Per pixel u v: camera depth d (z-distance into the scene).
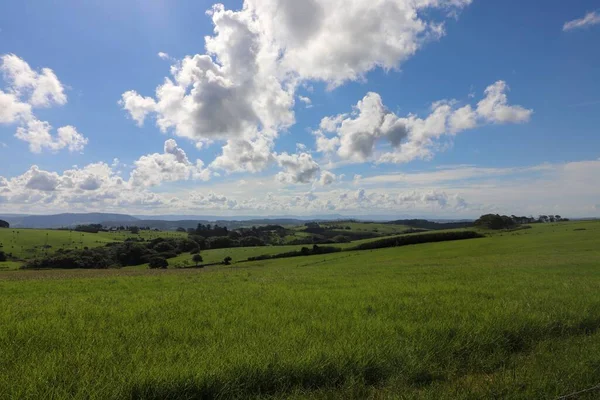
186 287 19.23
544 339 8.25
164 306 12.42
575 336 8.48
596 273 24.38
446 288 16.36
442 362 6.85
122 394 5.12
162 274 33.84
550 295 13.46
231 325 9.12
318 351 6.61
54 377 5.47
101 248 112.00
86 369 5.89
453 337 7.90
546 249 59.44
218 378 5.57
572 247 59.00
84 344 7.53
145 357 6.60
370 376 6.20
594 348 7.43
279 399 5.42
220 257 95.25
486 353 7.38
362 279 22.47
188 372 5.65
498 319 9.04
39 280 25.66
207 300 13.74
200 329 8.90
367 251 82.06
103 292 17.56
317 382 5.96
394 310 11.07
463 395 5.43
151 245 112.62
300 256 86.00
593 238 69.69
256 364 5.97
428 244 86.81
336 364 6.20
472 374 6.57
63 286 20.75
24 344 7.63
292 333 8.13
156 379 5.42
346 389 5.71
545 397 5.45
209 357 6.31
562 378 6.03
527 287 16.44
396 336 7.84
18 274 39.06
